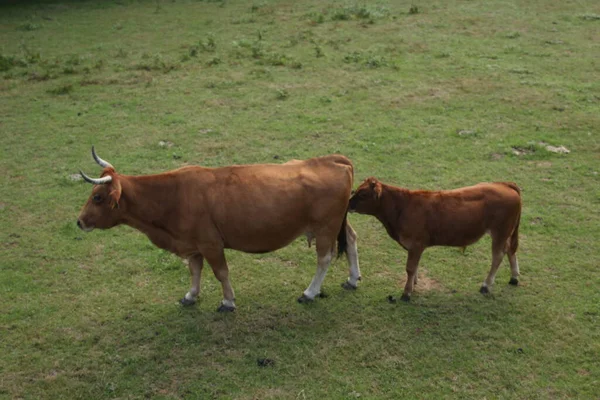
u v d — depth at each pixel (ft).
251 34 60.34
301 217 22.16
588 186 31.14
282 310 22.89
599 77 46.47
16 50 56.29
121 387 19.33
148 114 41.83
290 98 43.91
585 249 26.00
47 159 35.63
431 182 31.89
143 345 21.20
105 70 51.01
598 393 18.53
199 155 35.53
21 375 19.86
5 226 28.78
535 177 32.27
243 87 46.32
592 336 20.92
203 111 42.06
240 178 21.90
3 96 45.65
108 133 38.99
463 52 52.85
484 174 32.65
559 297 23.04
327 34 59.26
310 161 22.76
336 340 21.15
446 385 19.01
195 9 71.92
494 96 43.34
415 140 36.88
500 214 22.27
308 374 19.63
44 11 71.72
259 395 18.80
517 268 23.68
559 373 19.38
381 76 47.67
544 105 41.60
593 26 59.82
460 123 39.17
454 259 25.88
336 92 44.80
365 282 24.58
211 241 21.97
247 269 25.57
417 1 72.13
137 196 21.81
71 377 19.81
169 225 22.11
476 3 69.87
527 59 50.85
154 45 57.77
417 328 21.62
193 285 23.20
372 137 37.40
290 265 25.88
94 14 70.38
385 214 22.99
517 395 18.56
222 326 22.08
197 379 19.58
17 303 23.39
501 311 22.38
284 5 72.64
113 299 23.70
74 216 29.60
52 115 42.04
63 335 21.67
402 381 19.24
